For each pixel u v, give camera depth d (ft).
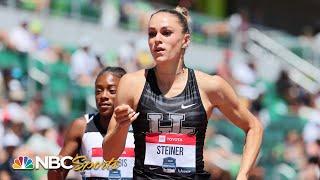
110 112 36.17
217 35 111.45
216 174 59.67
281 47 118.42
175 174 28.02
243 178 28.30
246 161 28.76
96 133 36.19
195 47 107.55
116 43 97.30
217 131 80.74
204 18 109.70
